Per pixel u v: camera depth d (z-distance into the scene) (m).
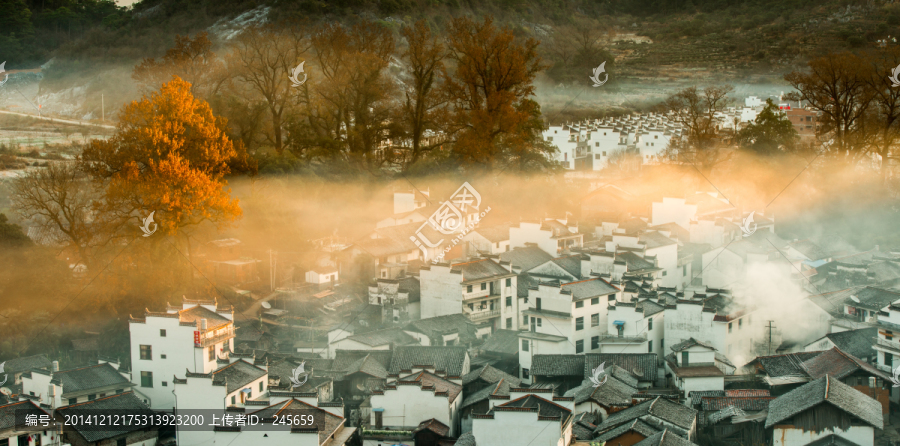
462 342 76.56
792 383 58.81
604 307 74.25
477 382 64.31
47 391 62.84
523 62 106.06
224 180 86.12
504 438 48.19
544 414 49.34
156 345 63.97
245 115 102.06
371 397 58.88
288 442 50.22
